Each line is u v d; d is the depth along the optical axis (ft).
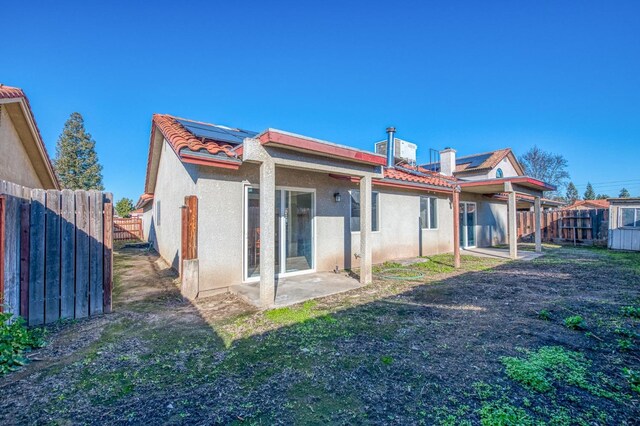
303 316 15.11
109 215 15.74
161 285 22.45
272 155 16.63
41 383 9.04
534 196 39.47
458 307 16.75
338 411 7.72
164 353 11.13
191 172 20.98
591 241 49.26
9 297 12.40
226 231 20.03
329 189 26.30
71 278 14.66
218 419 7.43
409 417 7.43
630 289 20.57
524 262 32.65
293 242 24.03
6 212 12.11
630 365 9.98
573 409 7.66
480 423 7.13
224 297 18.83
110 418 7.47
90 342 12.01
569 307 16.48
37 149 27.20
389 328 13.57
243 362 10.46
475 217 46.75
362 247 21.94
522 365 9.90
